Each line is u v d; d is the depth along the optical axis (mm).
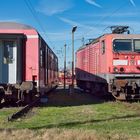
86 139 11836
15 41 22812
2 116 18281
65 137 12023
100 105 24500
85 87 40812
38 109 21984
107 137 12125
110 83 27062
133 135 12594
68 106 24234
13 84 22672
